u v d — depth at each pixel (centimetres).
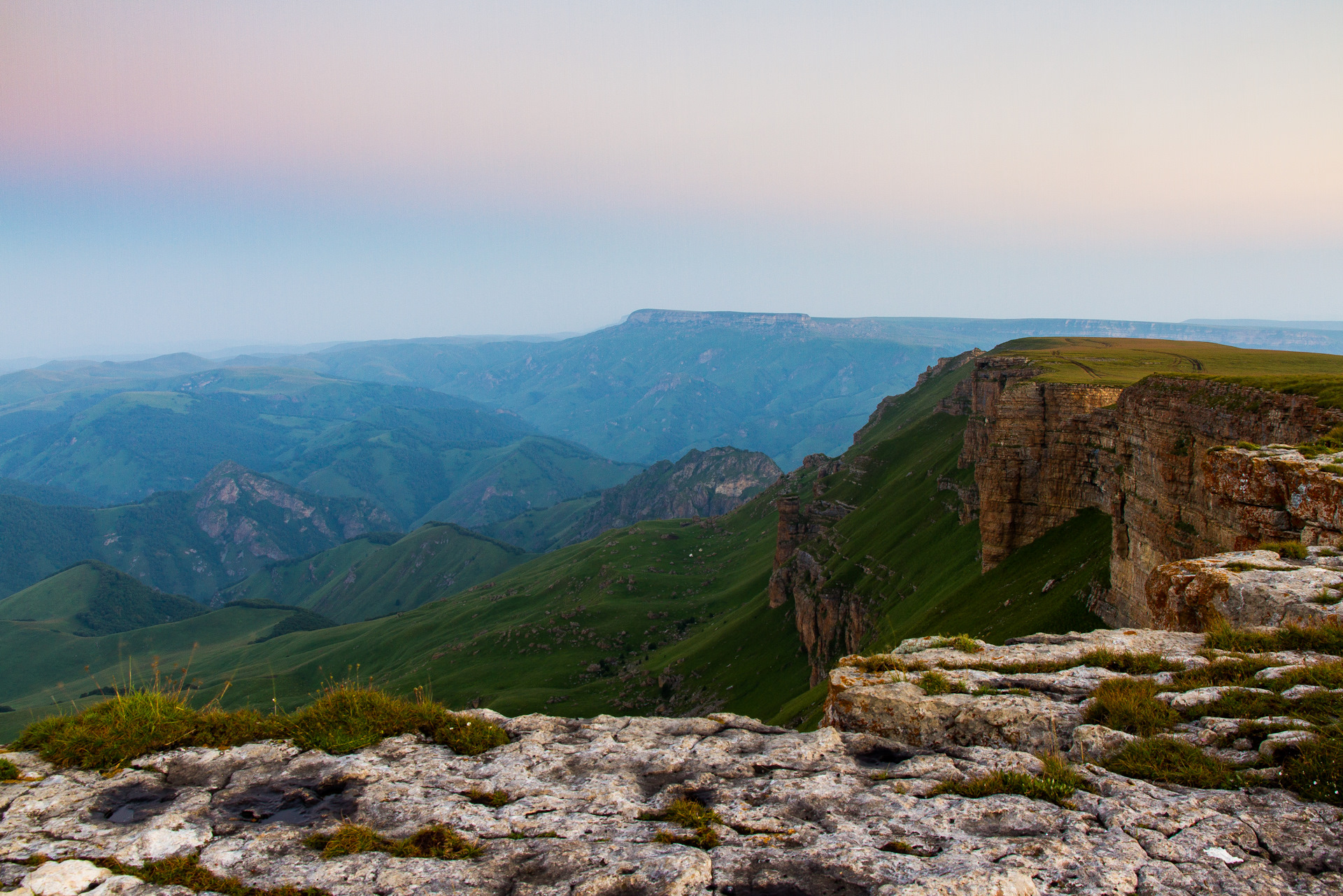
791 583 17188
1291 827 1001
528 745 1500
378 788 1291
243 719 1513
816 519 19488
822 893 917
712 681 16188
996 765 1262
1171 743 1237
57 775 1324
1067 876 919
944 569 11344
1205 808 1063
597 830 1120
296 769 1366
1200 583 2233
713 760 1385
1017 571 8294
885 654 1989
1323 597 1891
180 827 1155
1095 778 1172
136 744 1398
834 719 1653
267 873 1019
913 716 1506
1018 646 1934
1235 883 897
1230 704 1351
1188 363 12988
